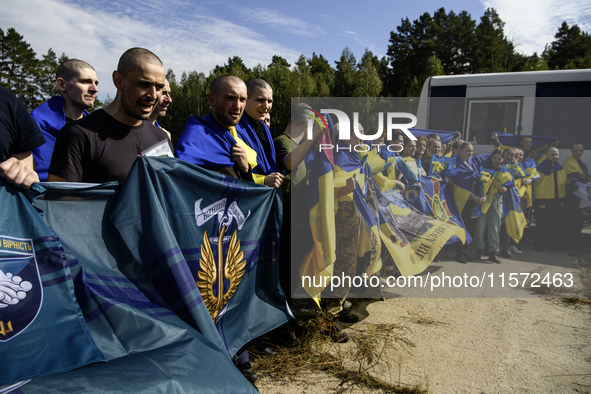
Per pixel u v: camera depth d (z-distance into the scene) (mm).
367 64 42406
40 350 1618
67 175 2061
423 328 3561
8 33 76875
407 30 73938
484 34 70562
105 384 1564
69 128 2100
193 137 2740
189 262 2326
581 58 66188
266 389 2711
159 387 1621
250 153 3037
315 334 3256
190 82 50625
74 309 1750
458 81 7582
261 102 3281
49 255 1759
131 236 2031
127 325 1842
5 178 1734
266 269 2938
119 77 2156
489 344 3289
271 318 2873
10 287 1644
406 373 2889
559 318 3730
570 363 3006
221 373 1815
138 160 2117
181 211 2287
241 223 2693
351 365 2986
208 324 2088
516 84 7047
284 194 3416
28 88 79562
